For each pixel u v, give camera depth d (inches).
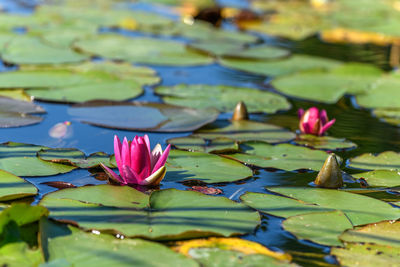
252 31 306.0
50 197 86.7
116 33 257.0
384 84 196.5
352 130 146.3
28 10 297.4
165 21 295.9
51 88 157.5
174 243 77.3
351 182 107.2
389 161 118.6
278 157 118.3
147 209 85.4
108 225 78.5
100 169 104.7
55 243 72.9
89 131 126.5
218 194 96.4
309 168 113.0
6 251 70.1
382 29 319.3
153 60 207.0
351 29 326.0
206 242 78.1
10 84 156.7
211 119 139.8
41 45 211.2
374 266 74.4
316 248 79.0
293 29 314.3
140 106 147.3
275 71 211.3
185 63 208.8
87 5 334.0
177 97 161.6
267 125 142.9
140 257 71.0
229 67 212.1
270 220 87.4
